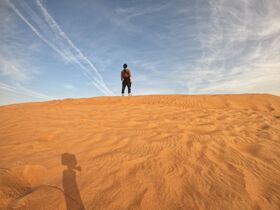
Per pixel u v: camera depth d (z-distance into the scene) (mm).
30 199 2031
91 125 5289
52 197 2088
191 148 3494
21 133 4551
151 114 7125
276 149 3615
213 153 3332
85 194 2168
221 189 2285
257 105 10969
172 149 3445
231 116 6992
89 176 2559
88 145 3729
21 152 3395
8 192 2176
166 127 5129
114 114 6965
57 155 3256
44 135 4324
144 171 2678
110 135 4316
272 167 2928
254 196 2186
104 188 2285
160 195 2164
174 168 2766
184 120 6090
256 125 5531
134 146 3627
